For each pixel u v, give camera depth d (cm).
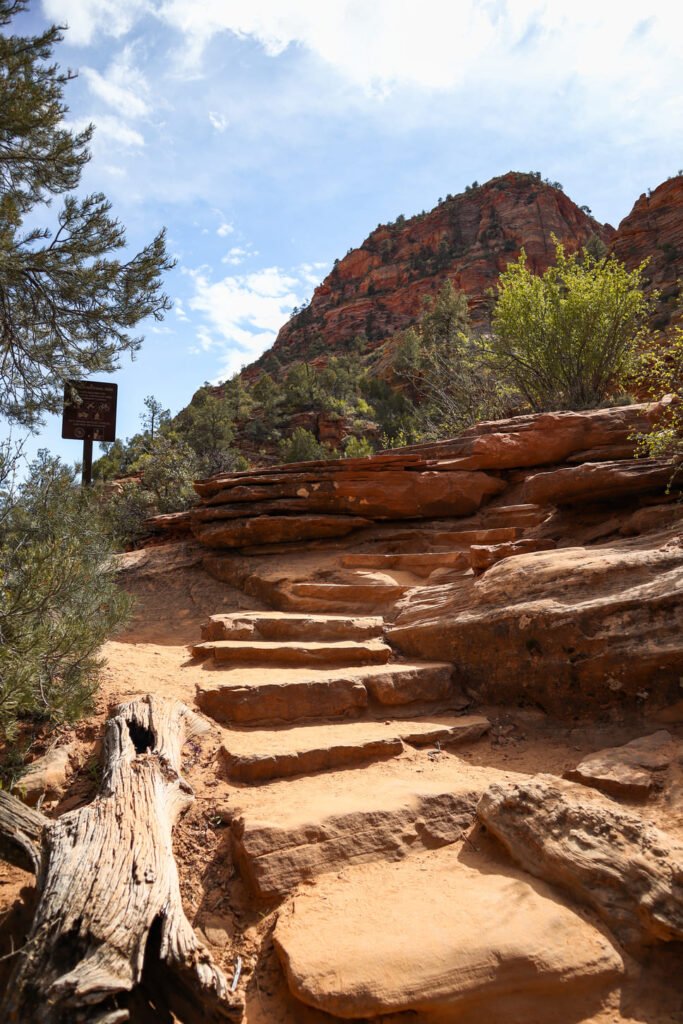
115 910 288
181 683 566
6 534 514
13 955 300
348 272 13625
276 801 423
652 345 1261
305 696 547
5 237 745
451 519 966
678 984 301
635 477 717
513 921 315
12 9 760
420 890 346
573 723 533
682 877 323
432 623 640
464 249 11612
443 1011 279
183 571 1002
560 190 12112
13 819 363
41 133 822
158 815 371
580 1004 288
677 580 534
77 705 445
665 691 505
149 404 2588
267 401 5006
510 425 988
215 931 342
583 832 364
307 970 289
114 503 1277
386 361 5934
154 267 881
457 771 478
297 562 924
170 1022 283
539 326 1332
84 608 526
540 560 626
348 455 3444
